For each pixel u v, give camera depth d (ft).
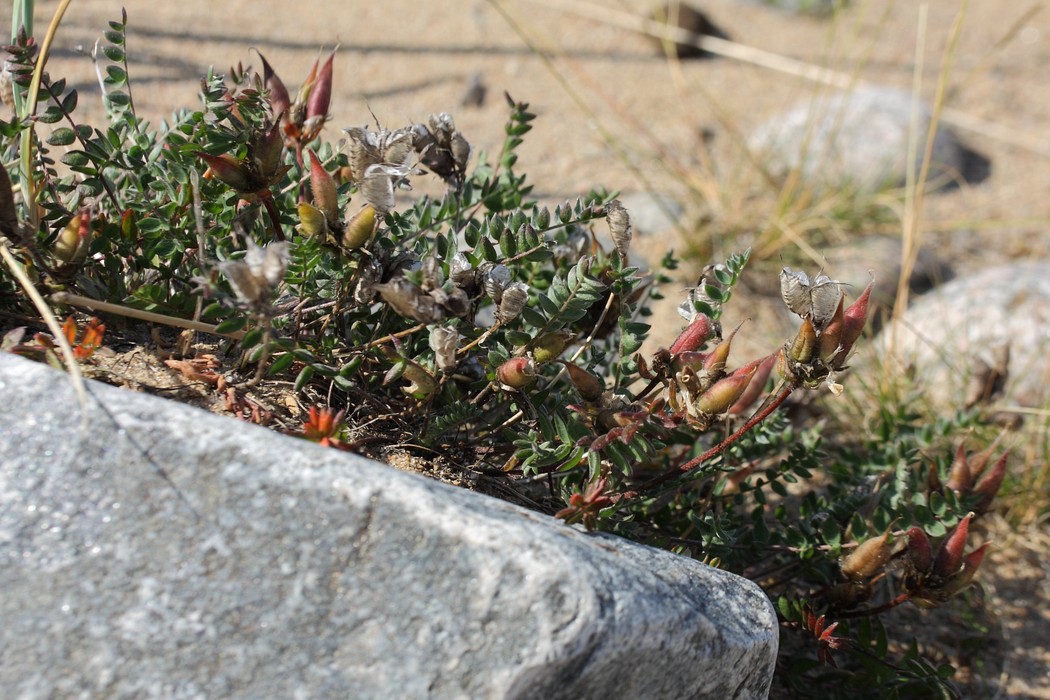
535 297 2.00
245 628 1.59
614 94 3.78
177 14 3.27
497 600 1.60
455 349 1.80
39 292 1.83
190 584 1.60
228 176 1.82
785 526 2.10
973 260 3.31
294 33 3.44
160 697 1.56
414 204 2.01
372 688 1.58
